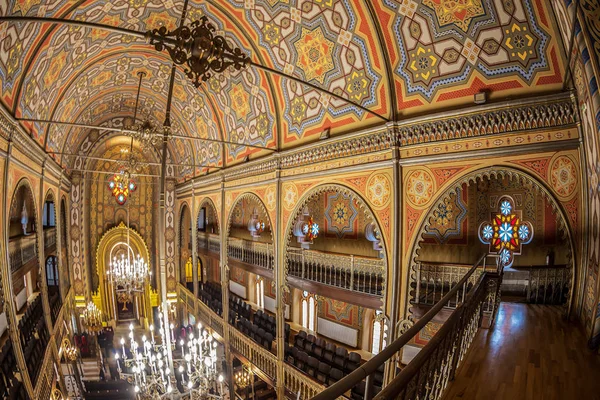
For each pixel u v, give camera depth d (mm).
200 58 5680
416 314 10500
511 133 7395
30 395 9977
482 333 7051
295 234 18891
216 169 19547
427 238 13617
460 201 13070
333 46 10219
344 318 17031
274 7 10633
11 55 8820
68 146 21203
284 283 13578
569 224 6840
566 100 6652
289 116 13141
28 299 17750
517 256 12008
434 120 8508
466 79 8023
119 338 26234
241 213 25922
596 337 5930
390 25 8727
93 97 18078
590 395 4352
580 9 3467
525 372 5090
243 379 17938
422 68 8625
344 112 10906
